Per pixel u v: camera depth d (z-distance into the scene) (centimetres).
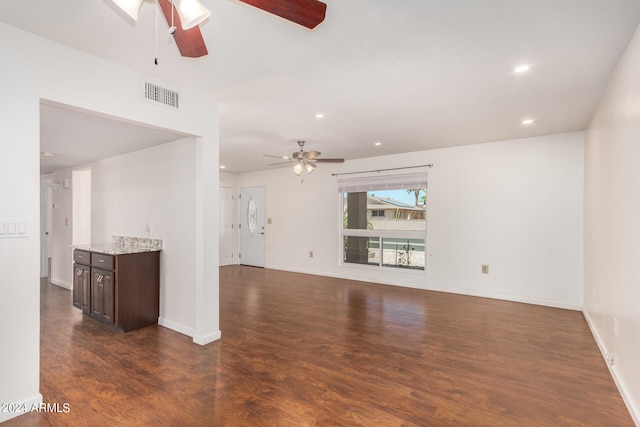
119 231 425
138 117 256
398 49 221
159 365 269
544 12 181
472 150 511
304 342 319
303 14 141
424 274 556
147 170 383
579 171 432
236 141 489
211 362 275
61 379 245
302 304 455
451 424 196
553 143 449
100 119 276
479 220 505
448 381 246
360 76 264
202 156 308
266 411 207
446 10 179
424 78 267
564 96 304
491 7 177
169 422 196
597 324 322
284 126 407
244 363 273
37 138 206
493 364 274
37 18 188
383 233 608
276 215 755
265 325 368
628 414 206
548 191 454
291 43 214
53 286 547
